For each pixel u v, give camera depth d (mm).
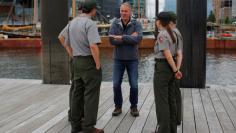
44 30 9562
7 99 7785
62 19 9578
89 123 5184
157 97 4895
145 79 18719
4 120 6195
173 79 4910
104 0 66625
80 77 5188
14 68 24219
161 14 4805
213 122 6062
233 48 36906
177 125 5492
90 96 5156
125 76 16828
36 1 51125
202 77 9047
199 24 8953
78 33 5062
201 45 8984
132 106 6438
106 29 51188
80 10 5258
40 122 6074
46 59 9617
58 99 7766
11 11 65125
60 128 5754
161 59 4855
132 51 6277
